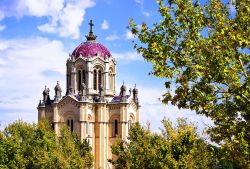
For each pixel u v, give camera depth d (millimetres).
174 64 27703
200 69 26828
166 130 50031
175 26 28156
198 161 46156
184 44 27469
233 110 27375
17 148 70688
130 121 121812
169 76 27562
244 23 27969
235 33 27188
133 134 59719
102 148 118750
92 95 121438
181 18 28031
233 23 28219
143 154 51750
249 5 28016
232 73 26828
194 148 46594
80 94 119688
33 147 73125
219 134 28109
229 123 27562
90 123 118625
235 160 28391
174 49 28047
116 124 120438
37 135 77438
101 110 119625
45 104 125938
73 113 118000
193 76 27094
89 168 96312
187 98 27734
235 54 27203
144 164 51094
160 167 46562
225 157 28281
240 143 26906
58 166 70000
